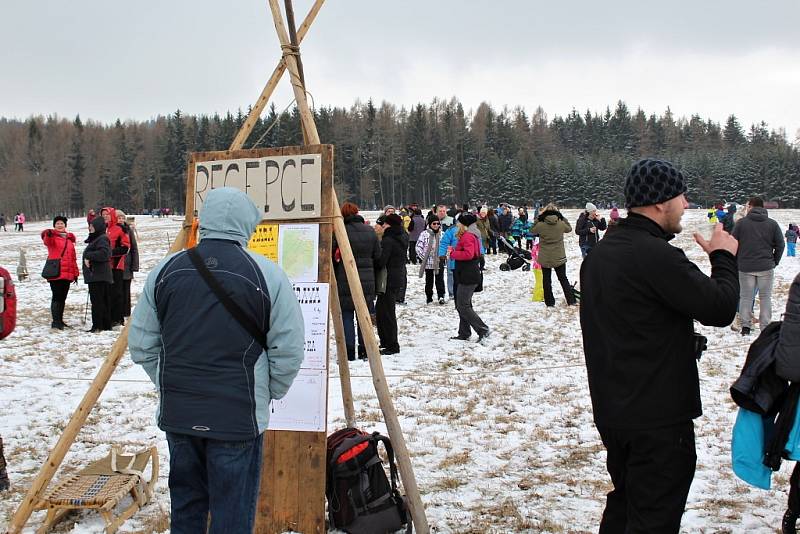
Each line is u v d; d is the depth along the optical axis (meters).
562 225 14.36
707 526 4.20
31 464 5.66
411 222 25.16
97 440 6.25
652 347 2.94
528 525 4.25
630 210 3.16
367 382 8.21
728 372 8.36
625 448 3.04
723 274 3.03
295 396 4.29
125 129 126.69
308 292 4.39
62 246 12.52
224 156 4.66
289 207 4.52
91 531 4.30
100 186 113.19
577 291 14.95
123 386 8.30
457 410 7.01
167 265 3.16
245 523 3.08
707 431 6.10
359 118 117.12
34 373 9.16
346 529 4.18
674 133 139.38
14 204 110.06
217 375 3.00
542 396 7.50
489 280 20.16
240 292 3.05
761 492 4.75
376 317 10.09
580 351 10.02
